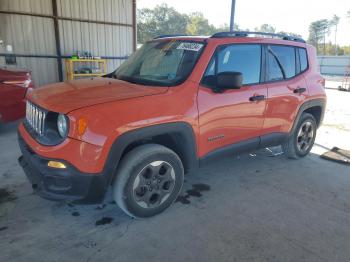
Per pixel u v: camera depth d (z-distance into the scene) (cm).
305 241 273
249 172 422
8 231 272
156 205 298
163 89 295
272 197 353
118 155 258
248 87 356
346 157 490
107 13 1120
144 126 266
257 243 268
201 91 308
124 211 287
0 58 940
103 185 258
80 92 286
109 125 250
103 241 263
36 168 254
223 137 338
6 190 345
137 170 276
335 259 251
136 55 390
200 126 308
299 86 425
